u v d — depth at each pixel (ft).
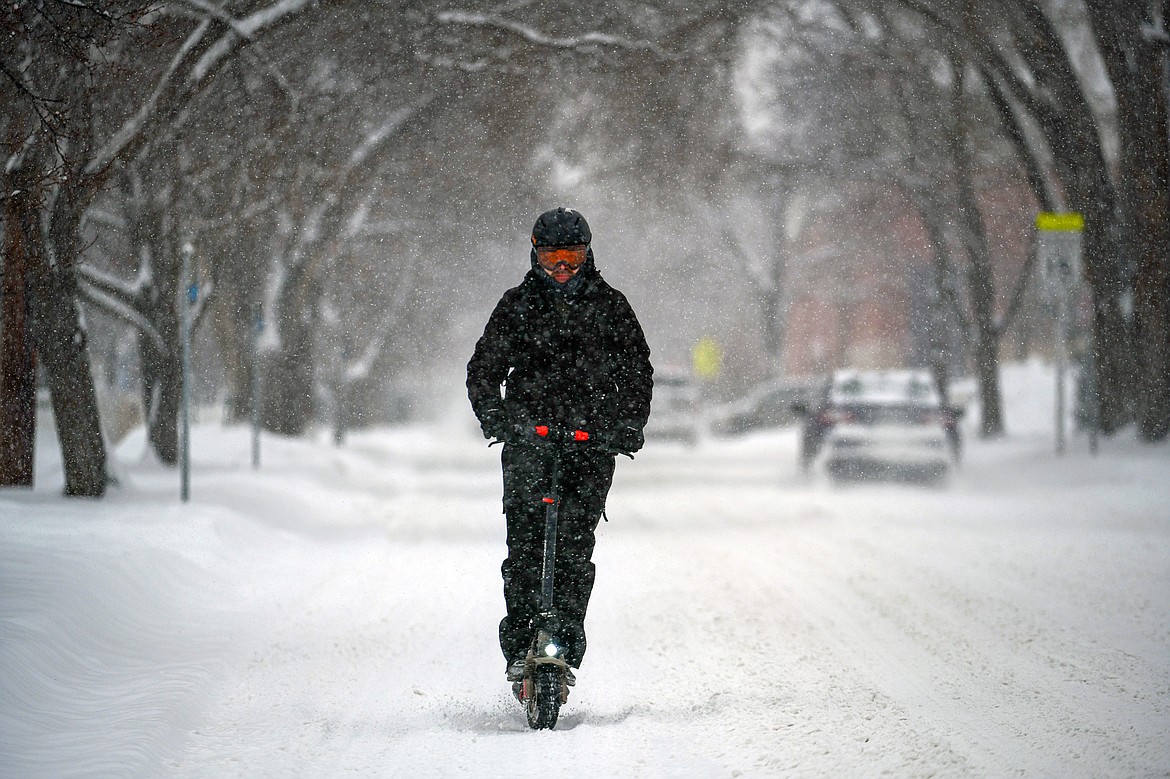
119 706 78.28
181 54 182.09
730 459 419.33
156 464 248.73
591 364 79.56
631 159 384.88
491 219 401.49
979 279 398.21
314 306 402.93
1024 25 303.48
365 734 75.87
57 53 147.33
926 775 64.95
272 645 104.32
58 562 108.47
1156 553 161.07
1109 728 75.10
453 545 182.39
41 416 344.90
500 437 77.92
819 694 85.61
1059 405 304.71
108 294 243.60
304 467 285.84
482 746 72.59
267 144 268.41
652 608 125.29
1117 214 305.53
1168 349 289.94
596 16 303.68
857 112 412.16
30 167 156.35
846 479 288.71
